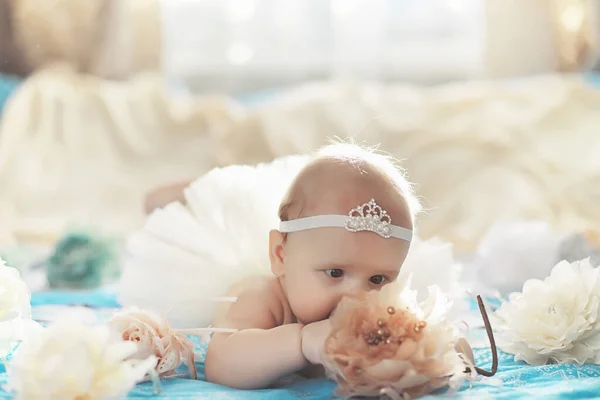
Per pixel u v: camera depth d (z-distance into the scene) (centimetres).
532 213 367
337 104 416
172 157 417
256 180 158
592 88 413
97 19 458
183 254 154
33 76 444
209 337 135
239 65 482
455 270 160
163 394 107
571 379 117
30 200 394
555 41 458
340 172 121
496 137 393
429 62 476
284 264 122
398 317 101
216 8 481
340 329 102
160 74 469
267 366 113
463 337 123
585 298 130
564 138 392
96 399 92
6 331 120
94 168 410
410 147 399
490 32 466
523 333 132
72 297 200
